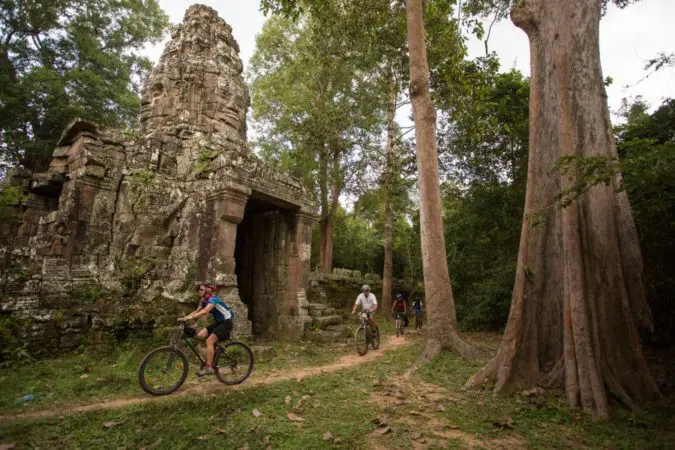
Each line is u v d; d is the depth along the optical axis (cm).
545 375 525
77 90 1616
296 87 2192
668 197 671
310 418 433
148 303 871
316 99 1988
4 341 672
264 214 1266
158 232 984
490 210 1355
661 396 473
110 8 1852
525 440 376
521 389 513
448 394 526
